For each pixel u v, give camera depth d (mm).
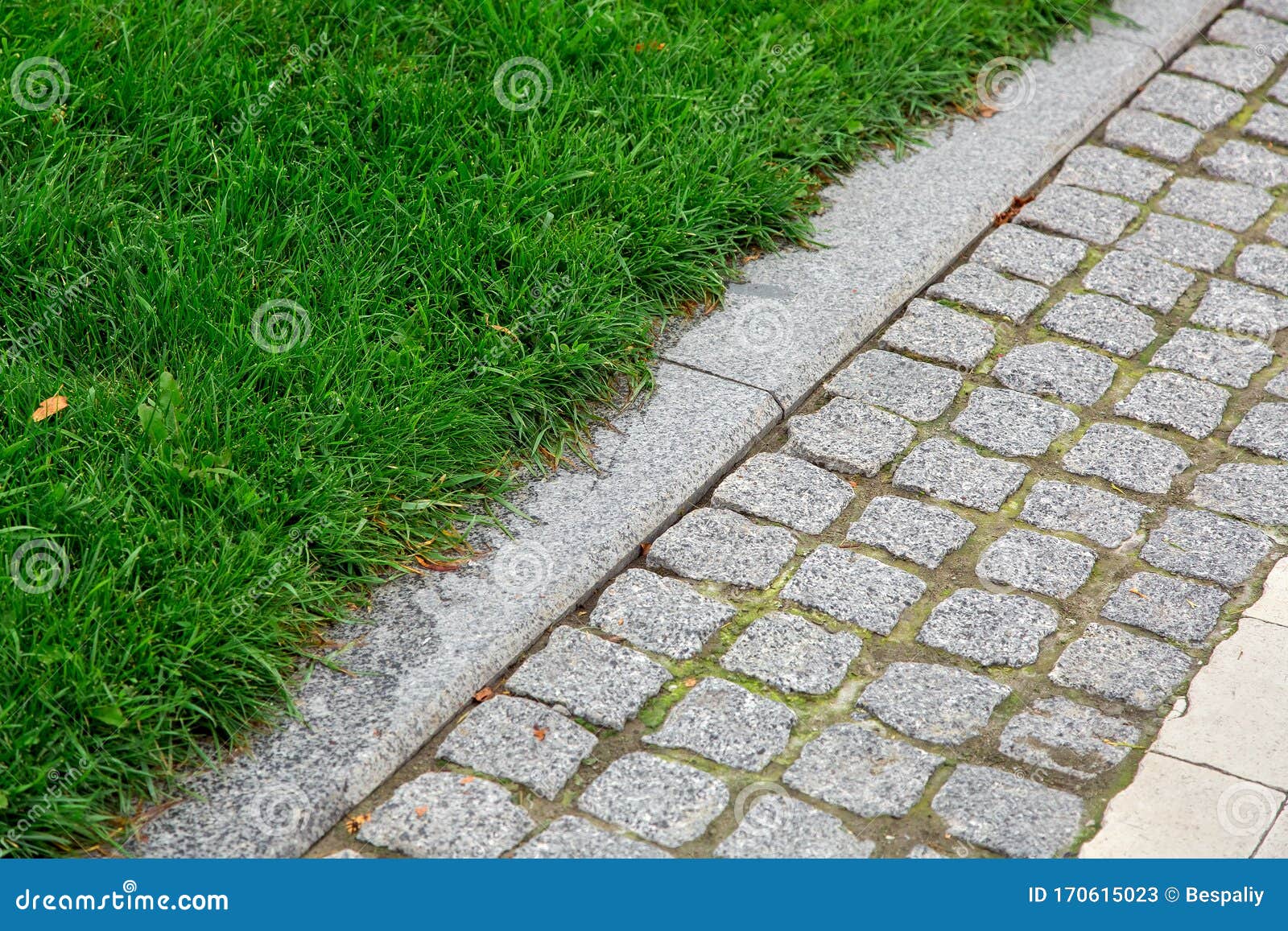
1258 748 3135
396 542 3523
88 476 3357
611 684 3295
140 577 3172
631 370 4141
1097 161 5344
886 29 5477
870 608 3506
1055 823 2982
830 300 4492
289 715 3145
